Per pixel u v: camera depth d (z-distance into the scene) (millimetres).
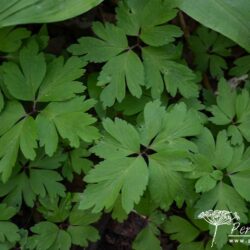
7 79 421
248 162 426
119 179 405
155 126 415
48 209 435
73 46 435
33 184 430
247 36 435
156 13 432
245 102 439
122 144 411
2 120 419
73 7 412
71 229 436
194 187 418
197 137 427
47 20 410
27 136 412
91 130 409
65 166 438
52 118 416
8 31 435
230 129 435
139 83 428
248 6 435
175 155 411
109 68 430
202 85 490
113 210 438
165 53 438
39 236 430
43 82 425
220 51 485
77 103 417
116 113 446
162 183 410
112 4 498
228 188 421
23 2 411
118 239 469
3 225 419
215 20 433
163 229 444
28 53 428
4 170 407
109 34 435
